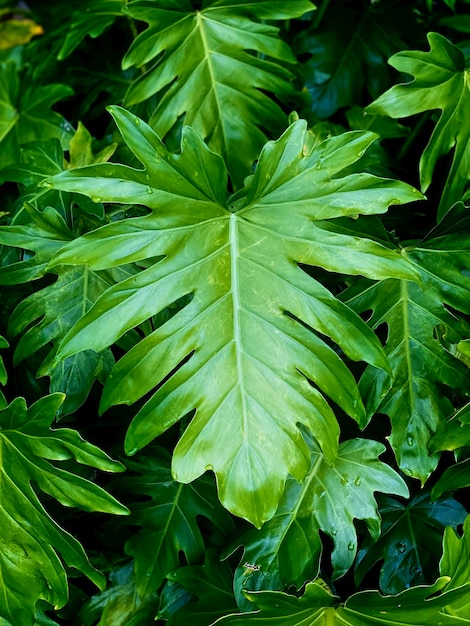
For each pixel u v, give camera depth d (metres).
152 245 1.77
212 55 2.00
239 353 1.77
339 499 1.87
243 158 2.00
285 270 1.78
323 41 2.23
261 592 1.75
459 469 1.86
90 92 2.23
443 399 1.85
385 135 2.11
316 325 1.76
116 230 1.76
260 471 1.74
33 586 1.81
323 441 1.76
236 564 1.97
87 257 1.74
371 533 1.86
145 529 1.93
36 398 1.94
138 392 1.75
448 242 1.88
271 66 2.01
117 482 1.95
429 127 2.18
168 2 1.97
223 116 2.00
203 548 1.94
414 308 1.87
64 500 1.81
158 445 1.97
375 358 1.76
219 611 1.91
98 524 2.02
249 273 1.78
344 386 1.76
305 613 1.78
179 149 2.02
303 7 2.01
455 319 1.87
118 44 2.34
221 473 1.74
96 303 1.74
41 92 2.15
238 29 2.00
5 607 1.80
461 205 1.87
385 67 2.23
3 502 1.81
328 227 1.87
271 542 1.86
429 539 1.91
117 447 1.97
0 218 2.04
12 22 2.48
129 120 1.77
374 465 1.87
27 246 1.88
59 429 1.79
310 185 1.79
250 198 1.82
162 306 1.76
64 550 1.81
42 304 1.88
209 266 1.78
